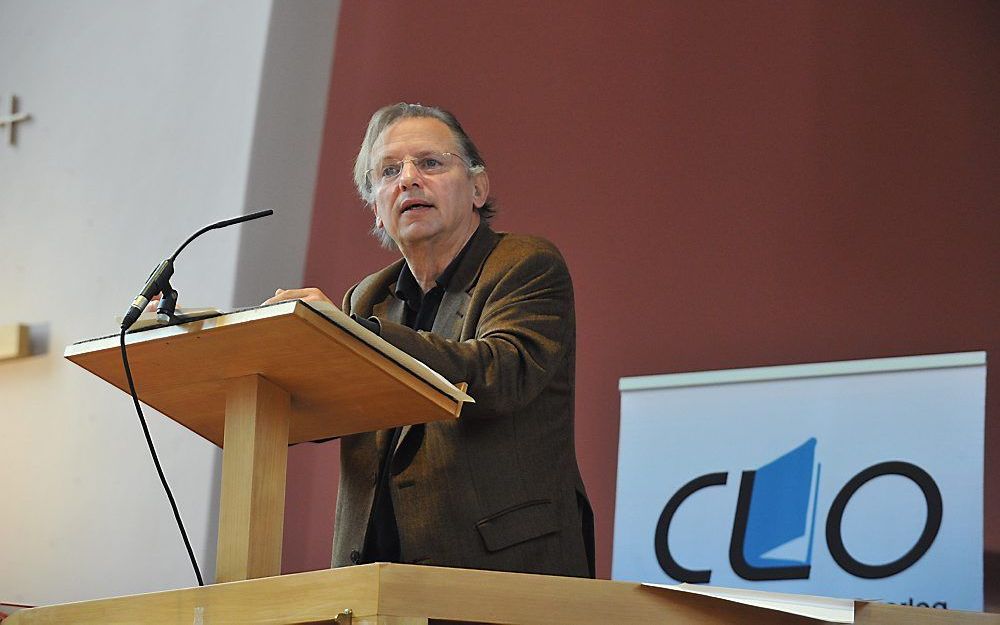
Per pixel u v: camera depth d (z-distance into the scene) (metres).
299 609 3.83
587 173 11.88
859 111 10.78
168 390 4.86
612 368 11.26
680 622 4.14
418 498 5.25
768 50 11.33
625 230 11.56
